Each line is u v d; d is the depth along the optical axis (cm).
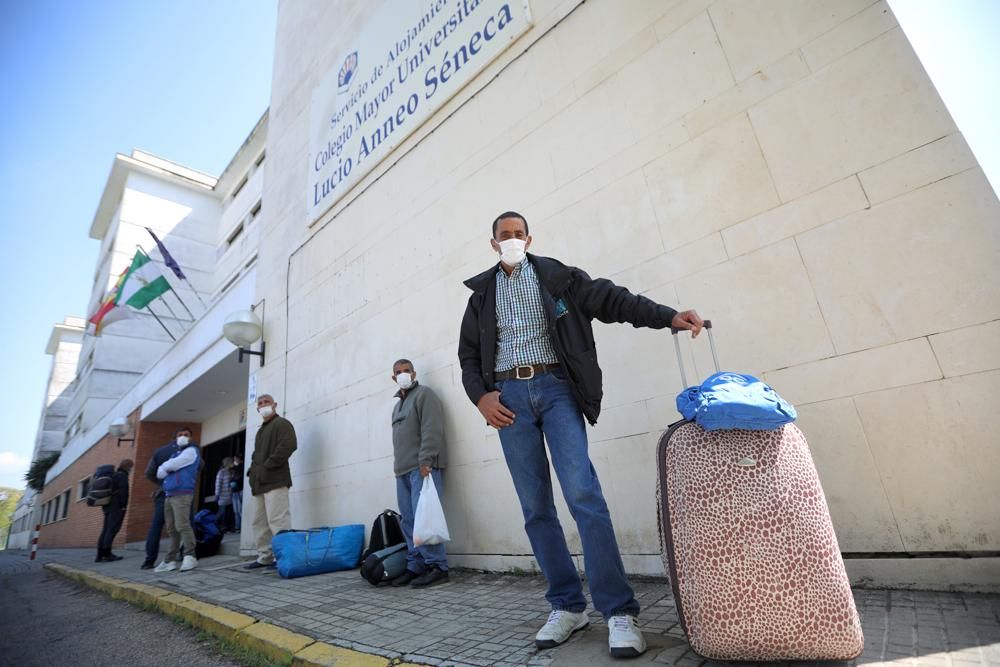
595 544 166
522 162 361
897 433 191
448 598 271
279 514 464
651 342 267
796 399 215
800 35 237
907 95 204
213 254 1903
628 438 268
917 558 181
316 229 603
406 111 488
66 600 464
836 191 217
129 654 262
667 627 177
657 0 298
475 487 347
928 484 183
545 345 189
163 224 1833
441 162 434
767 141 240
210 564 557
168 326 1766
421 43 486
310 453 533
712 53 268
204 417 1195
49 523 1927
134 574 528
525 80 372
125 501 762
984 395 176
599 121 316
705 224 255
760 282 233
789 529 133
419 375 412
